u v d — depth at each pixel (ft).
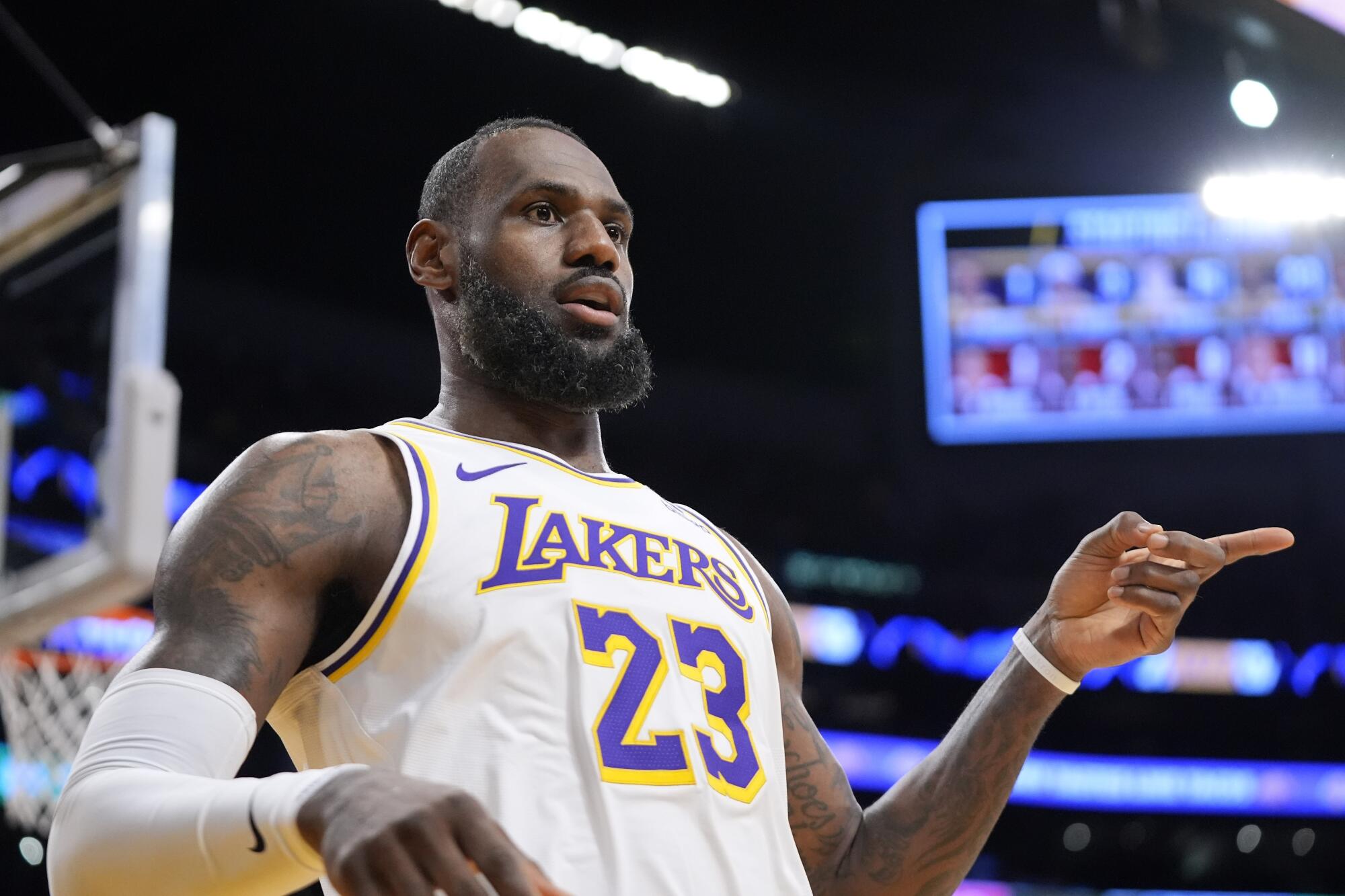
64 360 42.37
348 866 10.19
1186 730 113.29
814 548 113.29
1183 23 67.41
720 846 13.98
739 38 89.56
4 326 44.37
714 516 113.09
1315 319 98.32
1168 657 114.42
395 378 103.04
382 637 14.17
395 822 10.27
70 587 39.27
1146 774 112.16
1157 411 98.22
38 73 76.59
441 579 14.34
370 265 100.07
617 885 13.10
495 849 10.27
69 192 43.91
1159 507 115.55
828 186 103.04
